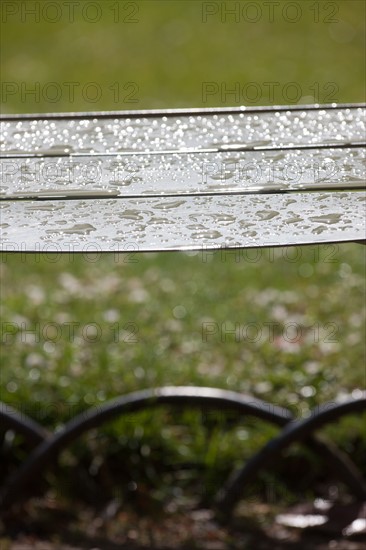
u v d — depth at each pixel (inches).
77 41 538.0
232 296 223.9
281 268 242.1
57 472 143.9
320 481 146.3
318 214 76.7
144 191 78.4
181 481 144.8
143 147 93.7
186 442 149.5
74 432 133.5
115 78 457.7
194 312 212.7
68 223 75.6
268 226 73.6
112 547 130.0
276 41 517.0
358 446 149.3
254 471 133.7
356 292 224.2
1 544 129.1
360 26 538.6
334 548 128.6
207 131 99.2
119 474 146.1
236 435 150.5
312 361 181.0
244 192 77.4
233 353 187.2
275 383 169.5
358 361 179.8
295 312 214.2
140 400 135.9
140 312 211.3
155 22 575.5
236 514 137.1
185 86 435.8
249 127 99.9
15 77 466.6
